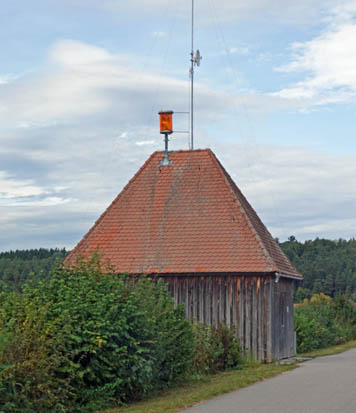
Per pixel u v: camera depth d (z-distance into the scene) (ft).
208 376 67.46
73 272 52.24
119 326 48.21
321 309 151.74
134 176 99.04
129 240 91.40
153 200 95.30
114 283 51.98
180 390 56.08
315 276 478.59
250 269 84.99
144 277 61.52
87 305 47.60
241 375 65.62
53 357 42.80
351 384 53.67
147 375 49.80
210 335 74.90
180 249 89.04
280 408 41.27
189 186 95.71
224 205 92.43
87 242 92.32
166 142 101.14
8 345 39.99
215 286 86.38
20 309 45.03
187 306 86.69
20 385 39.81
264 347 84.28
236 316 85.40
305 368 72.33
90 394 46.96
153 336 52.75
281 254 100.32
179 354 59.36
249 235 88.48
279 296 91.20
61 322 45.68
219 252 87.66
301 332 112.47
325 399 44.83
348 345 140.67
